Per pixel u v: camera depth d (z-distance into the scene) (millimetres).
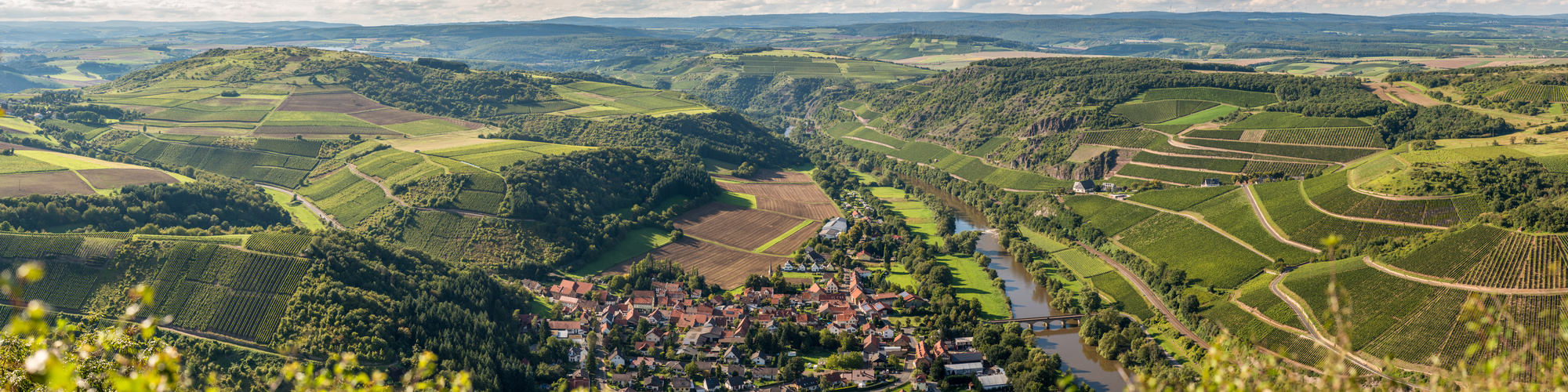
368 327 183000
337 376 33750
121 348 33781
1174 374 179375
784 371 180250
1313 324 199375
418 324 190375
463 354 177750
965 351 194250
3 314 189250
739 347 195125
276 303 189500
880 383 180375
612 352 192125
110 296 195250
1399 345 185250
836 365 186375
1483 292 196750
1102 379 184250
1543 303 189500
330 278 195625
